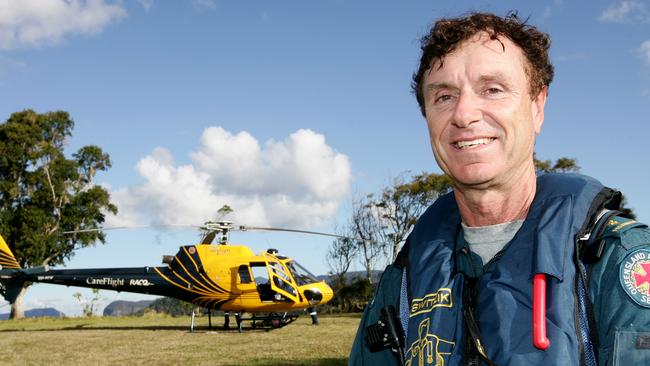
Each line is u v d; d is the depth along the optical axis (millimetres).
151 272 16453
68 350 10945
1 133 33062
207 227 16250
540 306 1124
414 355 1301
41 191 31969
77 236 33156
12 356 10102
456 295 1286
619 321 1075
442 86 1424
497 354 1146
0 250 17578
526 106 1384
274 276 15852
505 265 1230
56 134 34281
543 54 1439
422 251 1453
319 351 9859
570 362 1070
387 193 33031
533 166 1410
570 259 1158
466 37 1402
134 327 18562
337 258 33594
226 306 15875
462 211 1446
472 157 1351
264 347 10734
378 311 1620
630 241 1127
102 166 34875
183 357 9531
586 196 1235
